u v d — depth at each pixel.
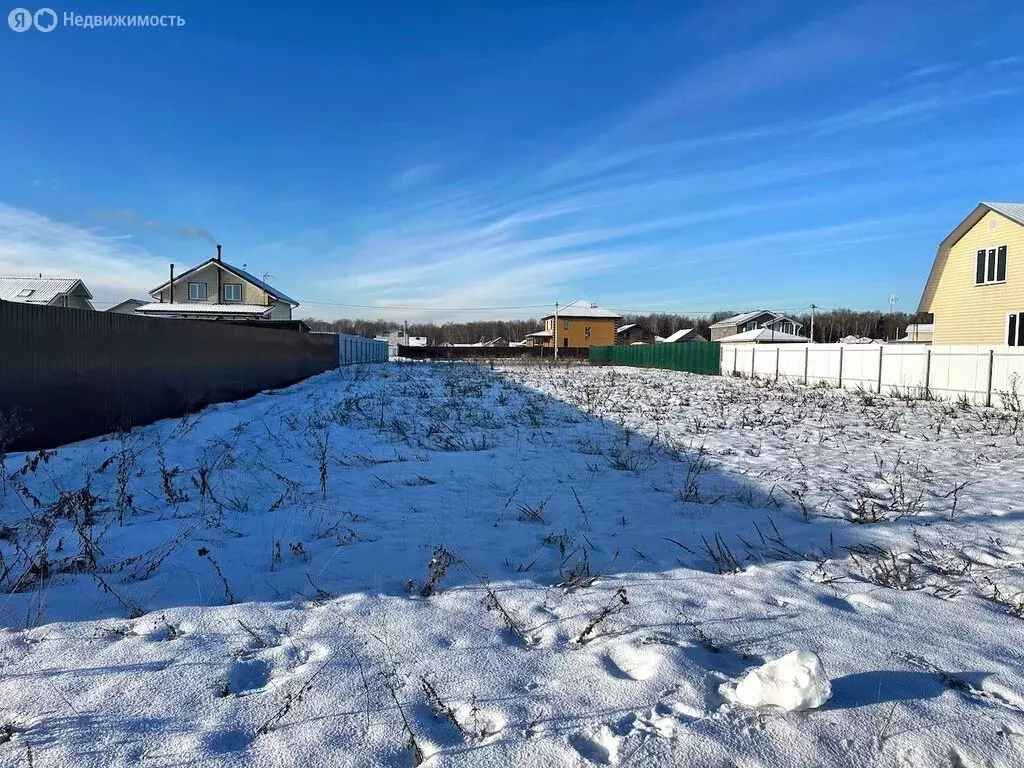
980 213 20.72
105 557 3.96
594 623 2.95
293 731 2.14
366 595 3.39
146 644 2.79
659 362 37.91
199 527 4.71
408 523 4.93
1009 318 19.84
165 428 9.79
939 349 16.77
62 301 42.56
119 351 9.45
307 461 7.55
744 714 2.23
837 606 3.36
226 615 3.11
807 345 23.09
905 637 2.93
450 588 3.55
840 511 5.45
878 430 11.04
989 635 2.98
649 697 2.35
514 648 2.79
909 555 4.24
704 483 6.57
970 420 12.44
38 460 5.96
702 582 3.68
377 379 23.53
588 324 69.94
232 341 14.71
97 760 1.98
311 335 24.44
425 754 2.03
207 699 2.34
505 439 9.62
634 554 4.26
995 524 5.02
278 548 4.02
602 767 1.96
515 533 4.71
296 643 2.82
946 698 2.36
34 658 2.65
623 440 9.49
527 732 2.13
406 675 2.53
